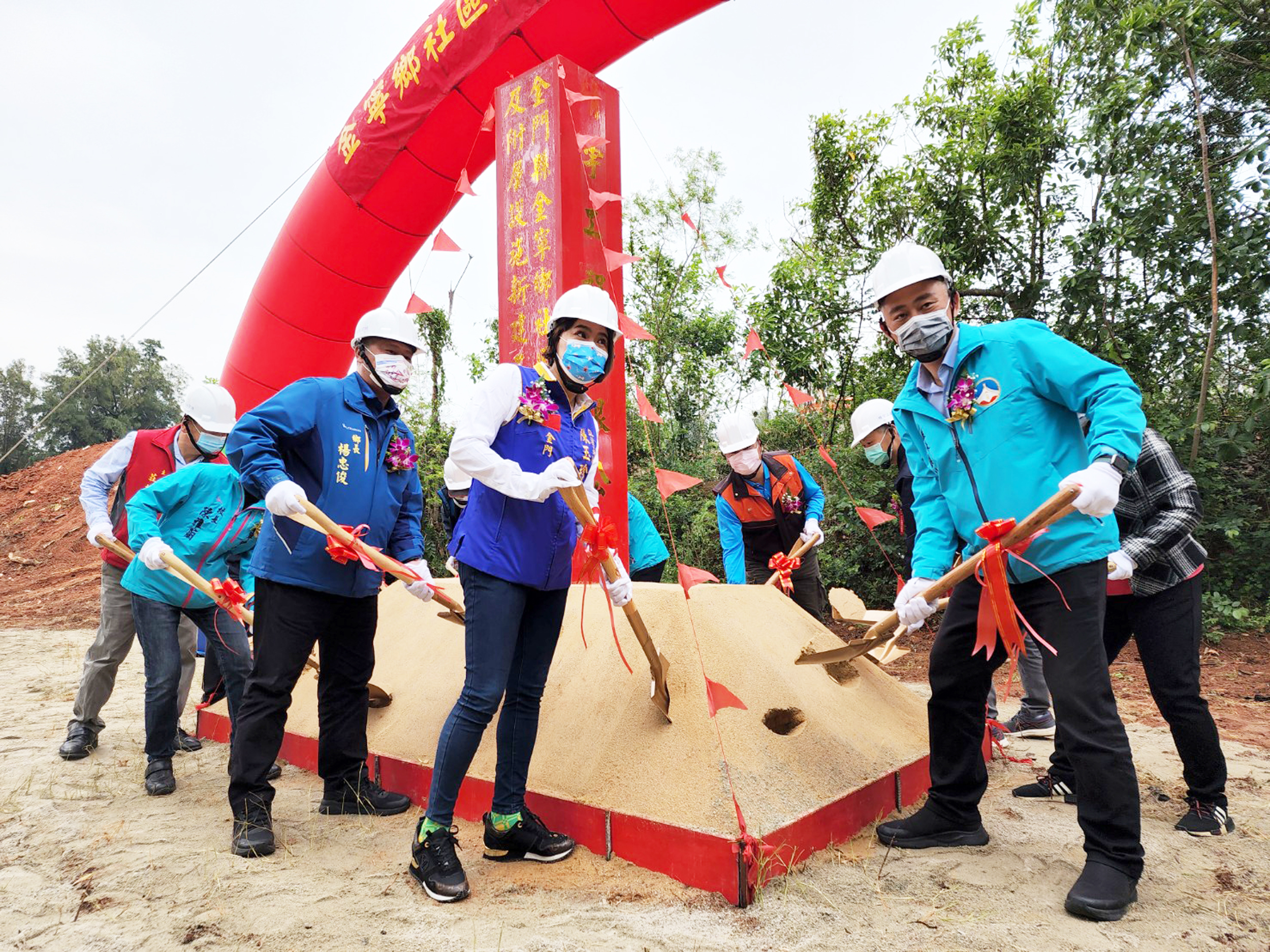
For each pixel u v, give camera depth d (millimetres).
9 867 2533
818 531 4555
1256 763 3449
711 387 10195
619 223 4891
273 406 2730
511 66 5855
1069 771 3023
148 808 3096
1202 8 5973
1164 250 6676
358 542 2582
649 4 5312
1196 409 6922
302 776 3506
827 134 8531
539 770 2754
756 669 2896
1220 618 6105
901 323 2529
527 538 2371
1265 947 1917
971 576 2533
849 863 2416
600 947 1927
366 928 2070
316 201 7227
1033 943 1938
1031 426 2342
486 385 2361
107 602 3832
